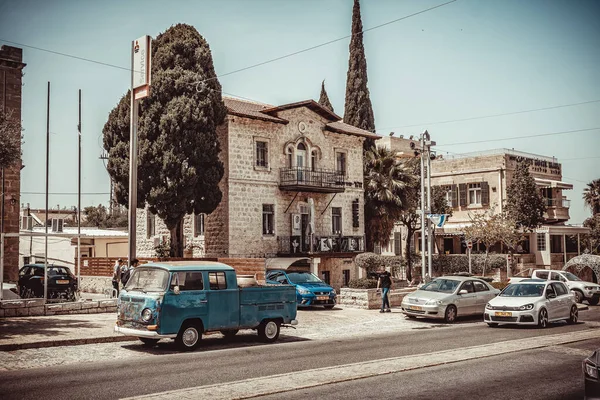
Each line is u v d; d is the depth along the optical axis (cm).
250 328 1603
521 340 1702
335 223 3922
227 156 3297
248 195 3375
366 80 5278
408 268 4541
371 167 4291
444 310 2222
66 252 4288
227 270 1558
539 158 5550
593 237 5816
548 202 5353
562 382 1112
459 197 5288
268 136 3509
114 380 1076
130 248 1969
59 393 963
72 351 1421
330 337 1830
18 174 2908
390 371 1188
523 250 5138
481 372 1200
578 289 3275
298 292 2595
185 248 3534
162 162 2925
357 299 2689
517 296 2147
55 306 1998
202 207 3050
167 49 3062
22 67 2967
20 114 2958
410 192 4319
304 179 3672
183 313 1441
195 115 2962
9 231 2861
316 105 3725
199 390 986
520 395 1001
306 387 1028
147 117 2964
